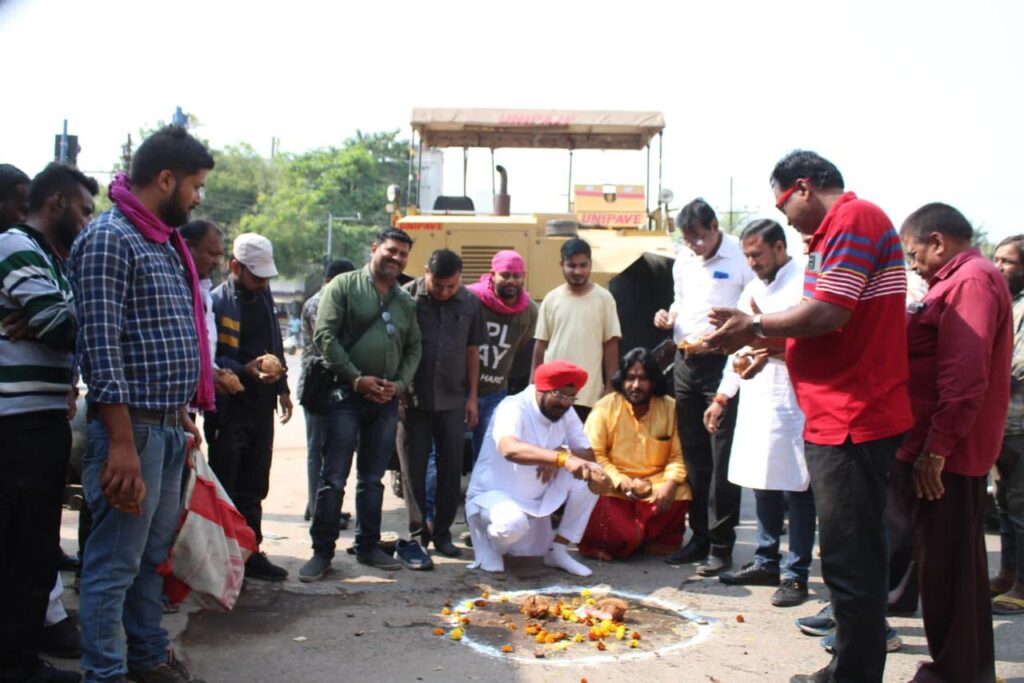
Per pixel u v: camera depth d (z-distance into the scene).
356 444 5.39
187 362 3.40
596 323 6.30
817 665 4.09
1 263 3.32
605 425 6.03
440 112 9.52
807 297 3.44
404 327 5.41
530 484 5.59
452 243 8.00
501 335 6.29
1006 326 3.79
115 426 3.14
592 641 4.38
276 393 5.18
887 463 3.42
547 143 10.26
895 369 3.42
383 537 6.38
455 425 5.80
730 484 5.46
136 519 3.30
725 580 5.36
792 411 4.95
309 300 6.86
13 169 3.79
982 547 3.72
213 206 49.69
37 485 3.37
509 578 5.45
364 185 48.06
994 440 3.70
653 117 9.66
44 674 3.48
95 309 3.13
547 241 7.97
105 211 3.36
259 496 5.16
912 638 4.47
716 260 5.73
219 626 4.46
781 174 3.62
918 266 3.98
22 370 3.35
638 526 5.86
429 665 4.02
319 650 4.18
